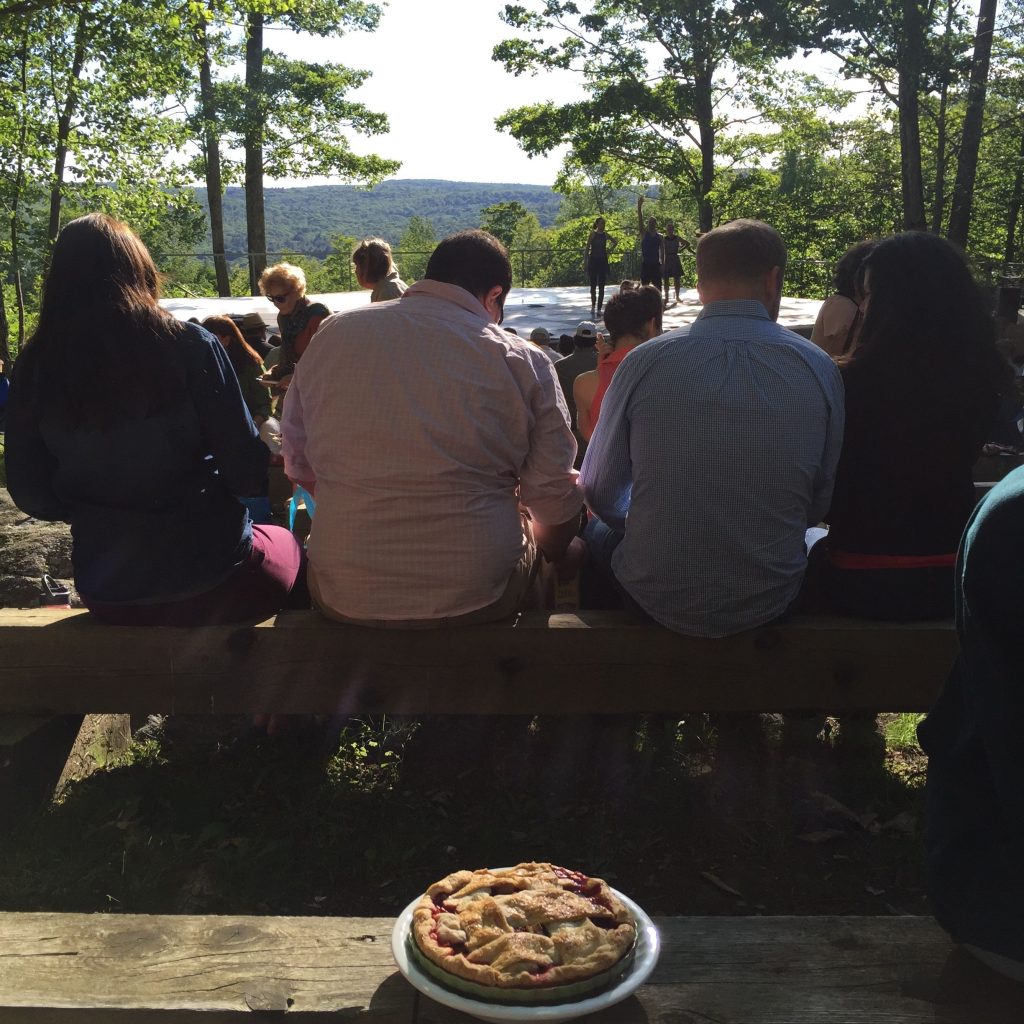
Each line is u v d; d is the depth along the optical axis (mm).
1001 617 1390
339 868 2805
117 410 2752
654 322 4891
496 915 1474
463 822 3043
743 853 2891
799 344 2787
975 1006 1521
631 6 29594
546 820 3053
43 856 2797
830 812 3072
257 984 1555
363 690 3014
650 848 2918
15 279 20812
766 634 2953
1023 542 1361
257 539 3221
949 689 1673
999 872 1510
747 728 3602
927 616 3010
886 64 24375
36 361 2838
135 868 2748
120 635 3020
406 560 2828
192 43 20250
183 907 2625
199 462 2961
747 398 2705
